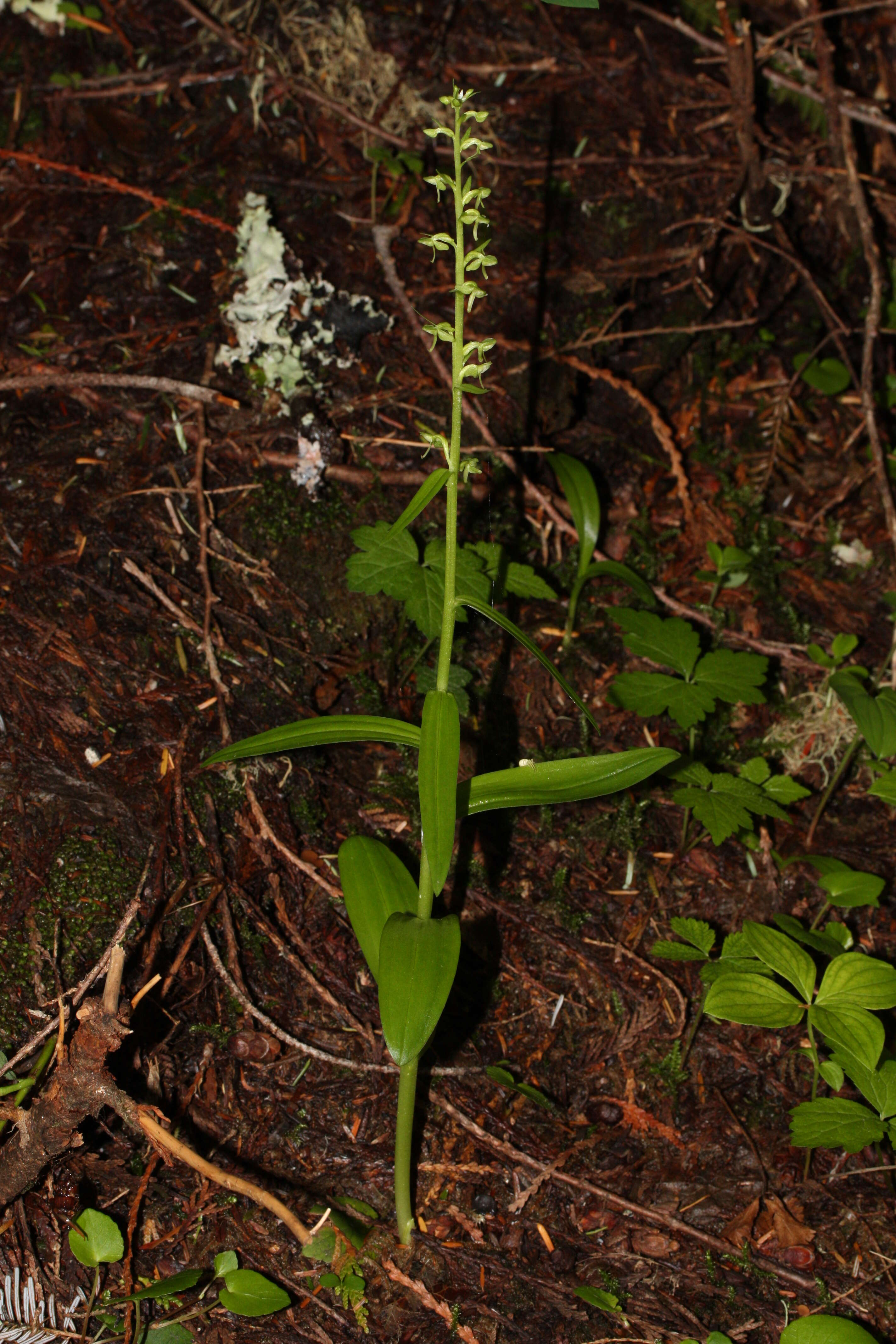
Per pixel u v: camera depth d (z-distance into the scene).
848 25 1.38
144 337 1.11
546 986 0.99
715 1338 0.87
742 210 1.24
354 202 1.18
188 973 0.95
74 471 1.05
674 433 1.22
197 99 1.21
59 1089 0.82
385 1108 0.94
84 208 1.15
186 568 1.04
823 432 1.24
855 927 1.03
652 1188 0.93
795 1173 0.94
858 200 1.19
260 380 1.09
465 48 1.29
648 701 1.02
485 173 1.21
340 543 1.07
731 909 1.03
